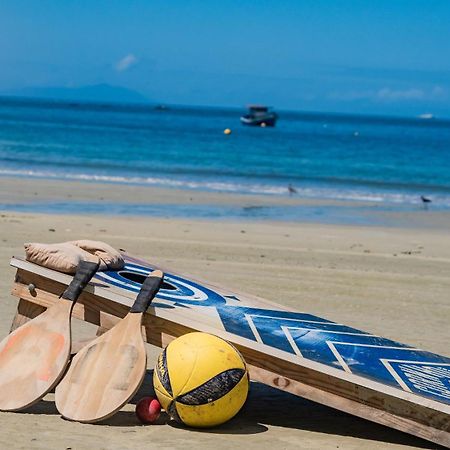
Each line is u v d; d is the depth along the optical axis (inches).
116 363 247.6
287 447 233.6
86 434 230.4
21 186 1136.8
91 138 2450.8
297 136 3700.8
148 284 263.6
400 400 236.4
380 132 5142.7
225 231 783.7
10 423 236.1
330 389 243.6
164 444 226.4
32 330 260.1
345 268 595.8
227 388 240.7
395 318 440.5
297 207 1067.3
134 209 957.2
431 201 1213.1
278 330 266.5
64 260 271.1
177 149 2153.1
